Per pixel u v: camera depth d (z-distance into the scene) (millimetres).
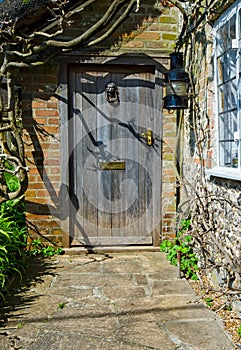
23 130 4188
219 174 2785
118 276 3504
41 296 3027
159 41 4203
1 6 3752
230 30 2791
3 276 2994
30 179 4250
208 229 3074
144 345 2268
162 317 2646
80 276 3508
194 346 2256
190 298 2973
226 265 2643
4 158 3758
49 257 4156
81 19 4082
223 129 3035
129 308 2795
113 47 4148
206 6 3166
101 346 2254
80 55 4133
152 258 4102
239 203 2547
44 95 4168
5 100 4324
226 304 2670
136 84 4309
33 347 2244
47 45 3609
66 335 2391
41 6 3656
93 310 2762
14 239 3607
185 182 3912
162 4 4172
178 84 3777
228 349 2223
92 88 4281
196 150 3680
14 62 3701
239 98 2588
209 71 3242
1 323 2561
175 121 4352
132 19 4152
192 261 3598
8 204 4094
